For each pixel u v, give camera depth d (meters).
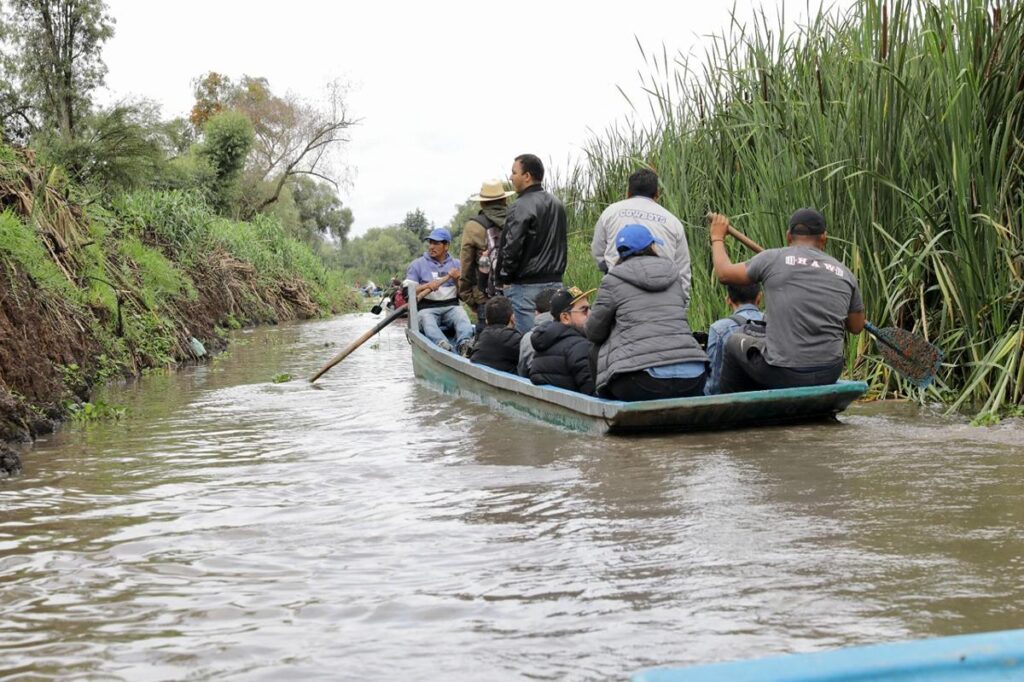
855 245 7.91
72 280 12.58
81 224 14.52
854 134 8.00
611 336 6.88
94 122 19.69
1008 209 7.41
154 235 21.84
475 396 8.80
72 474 6.04
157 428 7.91
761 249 7.15
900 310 8.01
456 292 11.70
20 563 4.07
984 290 7.39
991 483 4.75
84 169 18.83
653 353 6.71
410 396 9.45
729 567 3.62
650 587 3.45
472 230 10.33
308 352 15.88
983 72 7.39
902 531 3.98
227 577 3.80
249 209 43.81
